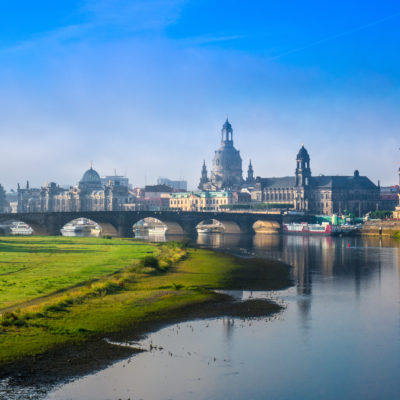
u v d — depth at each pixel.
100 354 50.56
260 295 81.69
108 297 74.25
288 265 126.06
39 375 45.19
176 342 54.97
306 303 75.69
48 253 143.50
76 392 42.28
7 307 66.31
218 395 42.69
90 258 128.88
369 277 104.50
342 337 57.91
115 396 41.91
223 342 55.38
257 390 43.78
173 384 44.38
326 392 43.78
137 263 112.44
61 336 54.81
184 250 157.50
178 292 80.31
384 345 55.22
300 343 55.59
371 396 43.09
